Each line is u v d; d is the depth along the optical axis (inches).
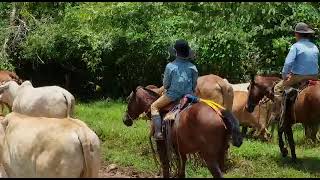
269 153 457.7
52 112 386.0
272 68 700.0
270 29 617.9
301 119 423.2
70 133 267.6
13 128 288.0
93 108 741.9
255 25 613.3
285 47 628.1
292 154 438.6
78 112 679.7
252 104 450.0
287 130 438.3
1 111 506.0
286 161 439.5
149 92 394.9
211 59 718.5
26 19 839.1
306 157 455.5
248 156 446.3
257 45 674.8
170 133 334.0
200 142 314.2
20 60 891.4
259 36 663.1
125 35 781.9
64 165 264.4
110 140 525.0
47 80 957.2
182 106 331.9
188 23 546.9
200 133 313.7
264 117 530.9
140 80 892.0
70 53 848.9
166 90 346.6
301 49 422.0
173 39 722.2
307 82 422.3
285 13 589.3
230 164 423.5
